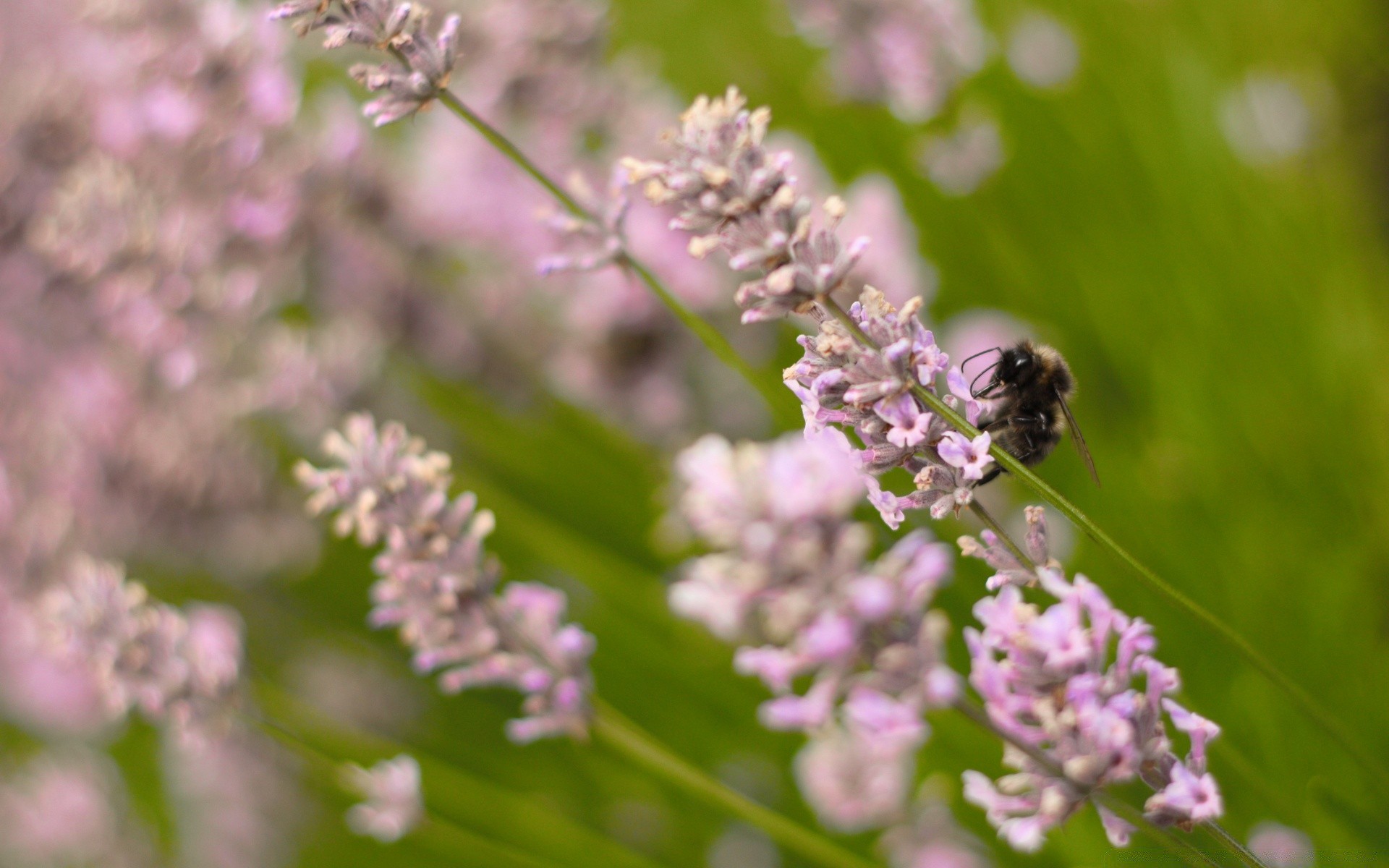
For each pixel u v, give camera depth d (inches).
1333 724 18.1
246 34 19.9
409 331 21.3
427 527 18.6
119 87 20.2
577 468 21.7
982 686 17.4
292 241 20.5
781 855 20.7
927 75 21.3
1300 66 24.0
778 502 17.6
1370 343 21.9
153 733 22.8
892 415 17.4
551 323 21.2
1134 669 17.4
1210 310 21.9
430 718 21.8
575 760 21.3
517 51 20.6
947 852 20.0
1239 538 21.0
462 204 20.9
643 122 20.8
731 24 26.0
